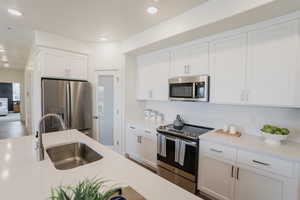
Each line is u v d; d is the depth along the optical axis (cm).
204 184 208
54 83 293
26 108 616
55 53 308
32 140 193
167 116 335
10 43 371
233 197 182
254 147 166
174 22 227
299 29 156
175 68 274
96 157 160
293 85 161
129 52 326
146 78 332
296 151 155
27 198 86
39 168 121
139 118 368
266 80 179
